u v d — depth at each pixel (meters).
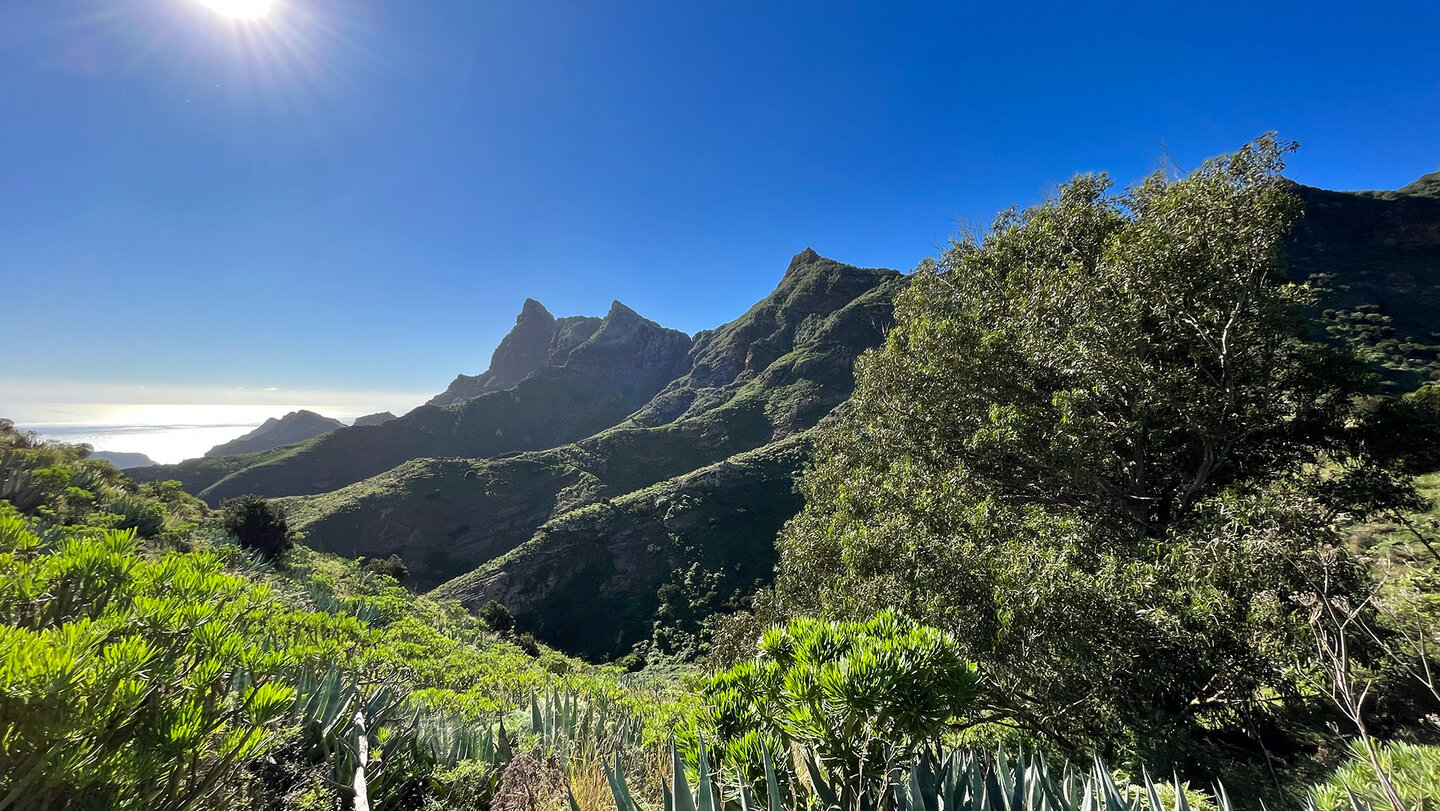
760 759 2.45
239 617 2.60
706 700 2.96
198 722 1.73
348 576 23.00
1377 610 4.29
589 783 3.24
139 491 19.33
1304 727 5.34
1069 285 9.14
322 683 3.63
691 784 2.69
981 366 10.71
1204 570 5.86
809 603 11.86
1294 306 8.08
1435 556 5.33
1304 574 5.04
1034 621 5.95
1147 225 8.95
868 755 2.35
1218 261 7.71
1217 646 5.61
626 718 5.36
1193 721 5.86
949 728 4.83
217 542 14.84
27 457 11.48
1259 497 6.68
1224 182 8.18
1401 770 3.25
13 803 1.35
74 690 1.49
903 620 2.97
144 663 1.66
